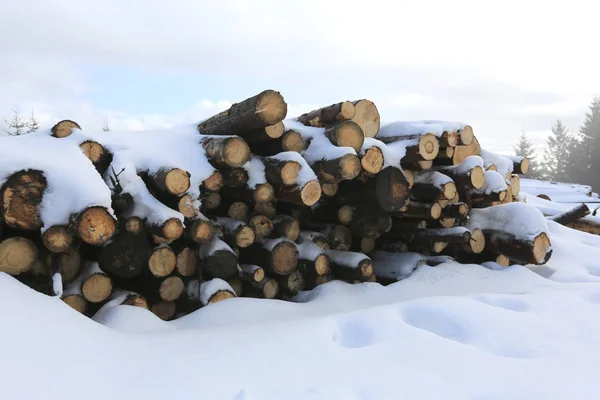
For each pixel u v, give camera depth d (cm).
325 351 253
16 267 307
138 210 377
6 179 302
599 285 400
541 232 487
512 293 404
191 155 424
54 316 265
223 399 199
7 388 194
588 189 1543
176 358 240
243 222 445
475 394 203
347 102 478
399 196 476
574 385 211
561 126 5325
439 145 514
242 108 439
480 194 532
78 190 309
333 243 506
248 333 283
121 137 440
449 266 476
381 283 505
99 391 202
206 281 415
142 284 403
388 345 262
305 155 459
